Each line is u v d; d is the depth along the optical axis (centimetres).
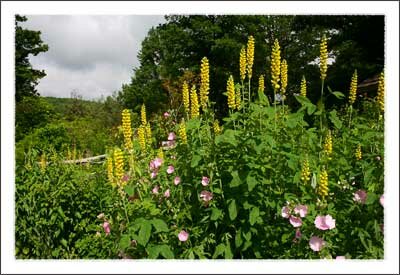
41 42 2062
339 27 1825
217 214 338
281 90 390
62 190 489
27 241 477
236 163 340
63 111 2883
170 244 346
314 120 415
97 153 1423
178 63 2069
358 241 323
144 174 411
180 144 391
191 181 381
